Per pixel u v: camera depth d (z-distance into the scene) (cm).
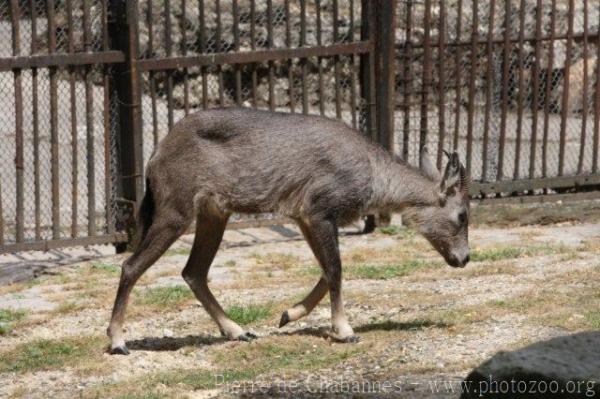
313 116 1062
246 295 1284
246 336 1093
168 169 1034
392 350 1024
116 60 1516
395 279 1349
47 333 1145
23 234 1491
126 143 1548
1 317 1201
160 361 1029
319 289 1089
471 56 1706
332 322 1063
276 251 1560
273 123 1041
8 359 1048
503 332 1065
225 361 1022
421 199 1099
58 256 1569
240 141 1033
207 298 1096
